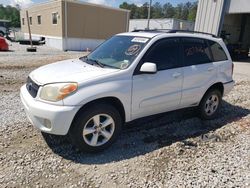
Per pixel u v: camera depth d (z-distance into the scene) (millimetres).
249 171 3350
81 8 22828
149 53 3955
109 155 3611
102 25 25047
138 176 3143
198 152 3793
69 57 14820
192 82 4562
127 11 26812
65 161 3391
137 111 3926
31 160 3352
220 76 5113
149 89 3928
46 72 3752
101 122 3604
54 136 4012
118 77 3611
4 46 16656
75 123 3373
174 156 3643
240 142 4199
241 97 7195
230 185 3033
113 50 4285
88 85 3373
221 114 5664
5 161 3285
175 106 4496
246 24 22328
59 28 22547
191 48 4633
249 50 23375
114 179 3068
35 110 3305
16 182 2912
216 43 5148
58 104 3234
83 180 3023
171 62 4266
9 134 4016
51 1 23203
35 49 18000
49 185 2900
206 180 3109
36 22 27562
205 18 16859
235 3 15477
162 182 3043
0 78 7949
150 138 4227
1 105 5375
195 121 5117
